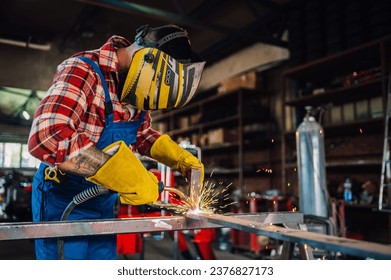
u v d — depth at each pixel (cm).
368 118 418
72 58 115
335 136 486
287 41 549
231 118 601
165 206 137
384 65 371
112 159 99
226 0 524
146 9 424
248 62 660
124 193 102
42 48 291
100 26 447
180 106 119
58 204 125
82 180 123
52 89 104
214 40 650
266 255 404
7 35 289
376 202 385
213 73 755
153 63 109
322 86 468
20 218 367
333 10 437
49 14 416
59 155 94
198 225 117
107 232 105
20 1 400
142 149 152
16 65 247
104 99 117
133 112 126
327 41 443
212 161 738
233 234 429
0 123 207
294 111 528
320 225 238
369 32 410
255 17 568
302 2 498
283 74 488
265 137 596
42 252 128
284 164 481
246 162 645
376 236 428
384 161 351
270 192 477
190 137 788
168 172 236
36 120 98
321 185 281
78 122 108
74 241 124
